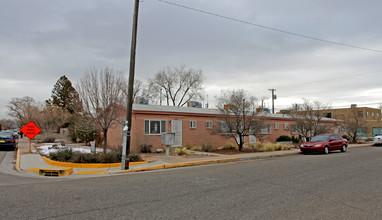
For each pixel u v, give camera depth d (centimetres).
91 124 1370
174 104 4438
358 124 3100
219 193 661
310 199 606
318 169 1060
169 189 706
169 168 1157
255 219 474
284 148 2042
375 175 918
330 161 1334
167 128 1961
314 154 1772
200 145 2128
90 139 2267
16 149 2038
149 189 706
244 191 682
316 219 477
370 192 674
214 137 2236
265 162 1324
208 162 1313
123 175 965
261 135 1945
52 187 734
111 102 1290
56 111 3177
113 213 504
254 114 1923
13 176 945
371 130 4834
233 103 1886
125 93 1577
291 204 567
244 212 512
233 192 672
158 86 4394
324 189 705
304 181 813
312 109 2359
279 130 2805
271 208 538
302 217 486
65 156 1255
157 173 1002
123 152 1087
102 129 1391
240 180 832
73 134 2738
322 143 1778
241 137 1894
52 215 492
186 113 2070
